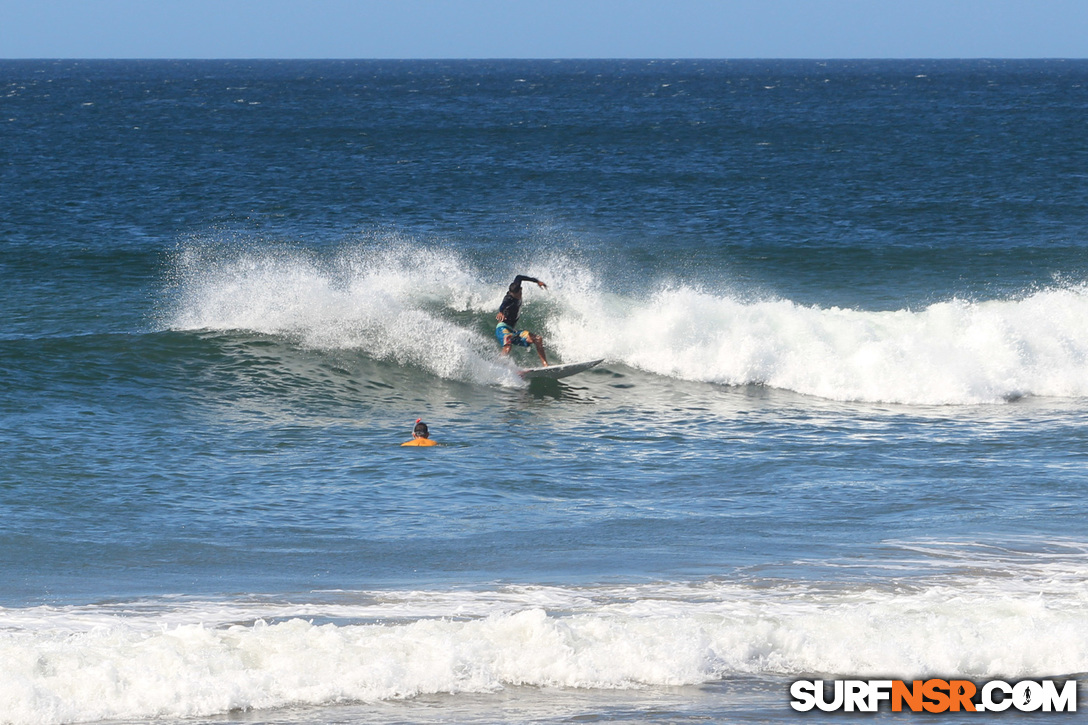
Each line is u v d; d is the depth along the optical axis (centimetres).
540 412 6159
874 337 7006
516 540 4012
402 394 6391
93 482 4606
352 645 2845
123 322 7950
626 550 3888
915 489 4769
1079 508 4472
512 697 2695
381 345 6875
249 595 3366
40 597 3303
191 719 2539
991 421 6116
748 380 6856
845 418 6166
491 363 6819
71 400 5844
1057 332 7038
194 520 4184
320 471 4925
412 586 3475
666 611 3212
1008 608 3206
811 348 6925
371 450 5319
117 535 3975
